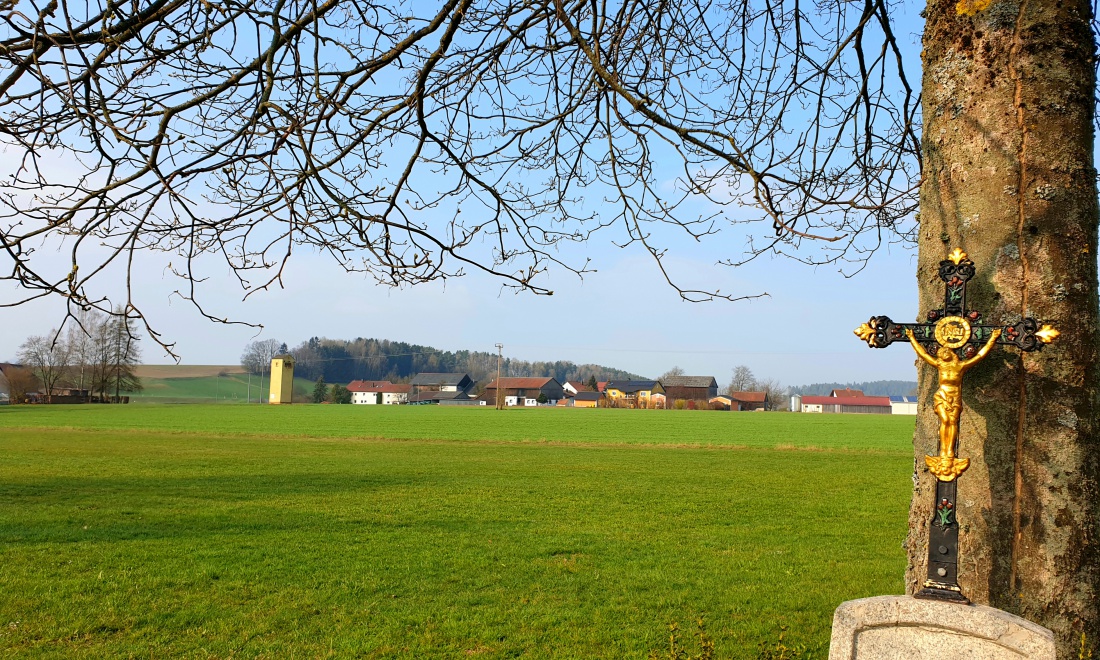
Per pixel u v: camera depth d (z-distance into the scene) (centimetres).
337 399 15212
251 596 1020
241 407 10131
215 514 1680
